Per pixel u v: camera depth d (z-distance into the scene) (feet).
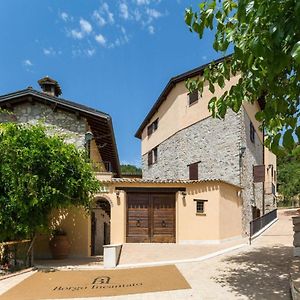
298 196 115.75
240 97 14.53
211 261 33.42
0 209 31.89
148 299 21.77
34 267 33.42
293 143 11.03
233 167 58.39
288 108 13.58
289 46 10.29
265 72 12.97
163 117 79.46
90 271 31.35
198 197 46.91
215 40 13.67
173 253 38.78
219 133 61.62
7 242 31.04
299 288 18.28
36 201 32.07
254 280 25.50
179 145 70.03
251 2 10.45
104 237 60.54
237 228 53.42
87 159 38.58
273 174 103.30
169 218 46.65
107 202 48.80
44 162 33.24
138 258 36.68
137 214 46.37
